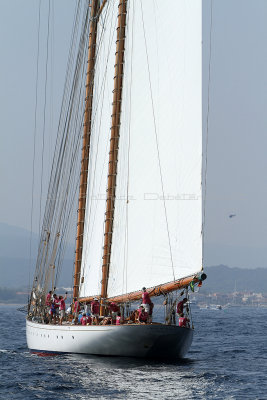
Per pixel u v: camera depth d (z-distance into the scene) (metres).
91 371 128.00
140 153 140.25
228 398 108.44
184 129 133.00
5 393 114.94
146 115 140.00
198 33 132.12
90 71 163.50
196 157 130.38
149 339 130.88
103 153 156.12
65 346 143.75
